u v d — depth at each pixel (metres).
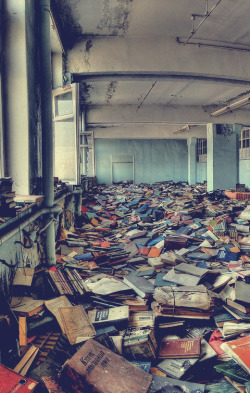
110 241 6.77
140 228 8.09
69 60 6.90
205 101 13.03
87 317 2.92
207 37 7.02
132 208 11.78
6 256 2.86
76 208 8.41
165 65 7.10
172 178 23.59
